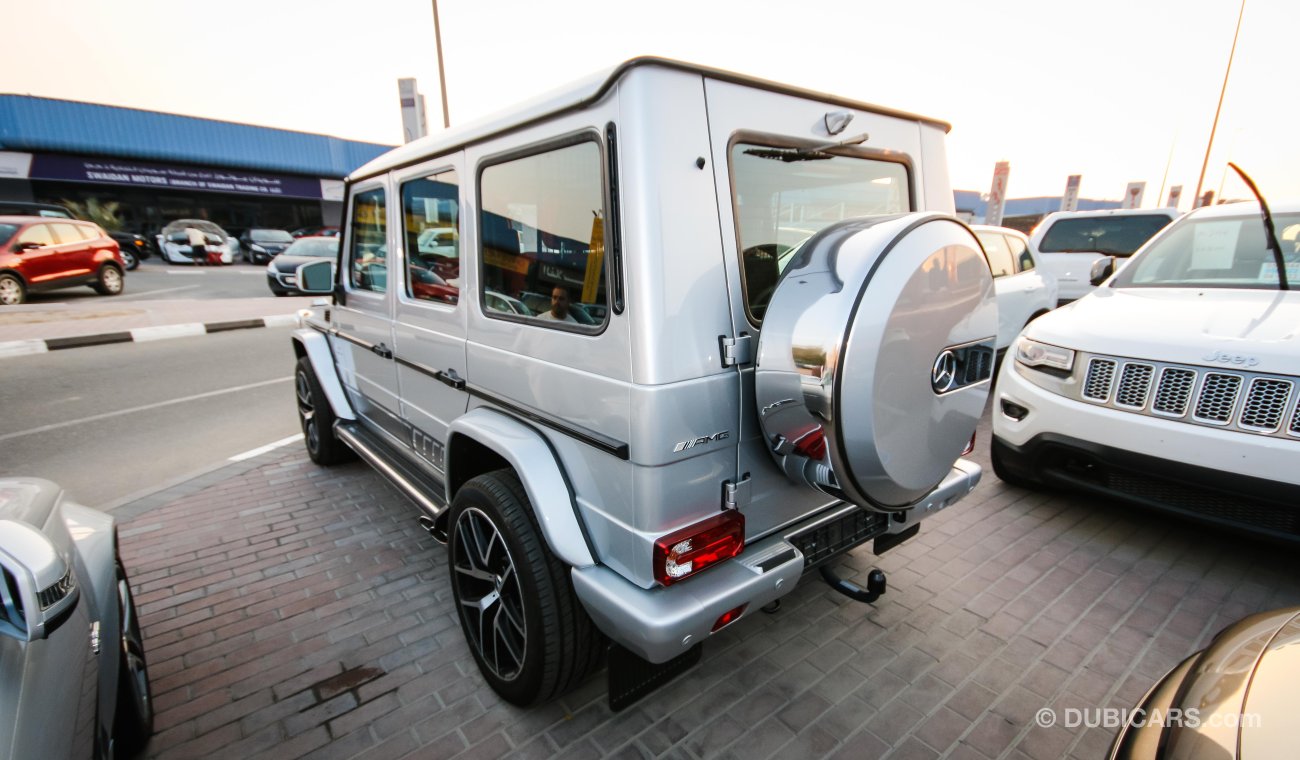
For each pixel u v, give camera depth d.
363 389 3.84
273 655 2.59
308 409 4.67
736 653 2.54
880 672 2.43
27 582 1.33
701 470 1.78
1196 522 2.98
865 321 1.55
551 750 2.09
